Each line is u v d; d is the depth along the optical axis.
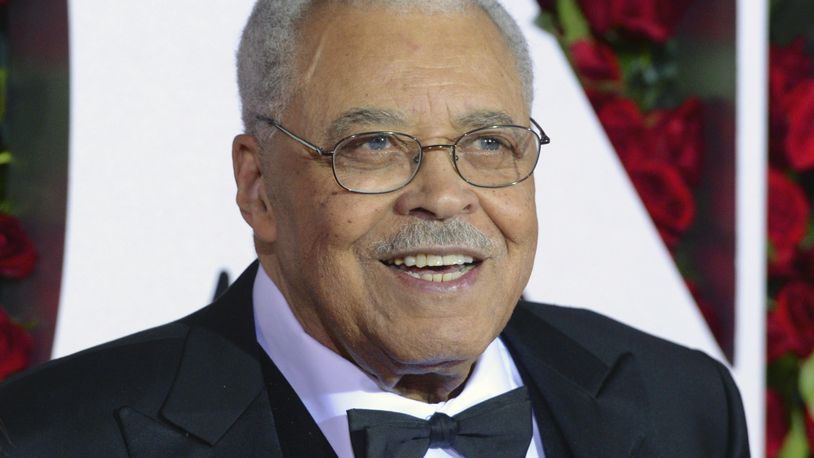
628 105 9.01
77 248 7.26
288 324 6.11
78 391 5.87
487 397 6.24
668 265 8.24
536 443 6.39
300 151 5.68
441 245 5.50
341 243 5.57
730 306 8.69
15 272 7.70
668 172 8.87
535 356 6.74
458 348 5.58
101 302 7.30
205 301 7.47
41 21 7.63
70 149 7.25
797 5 9.51
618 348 7.16
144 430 5.69
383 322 5.59
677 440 6.72
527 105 6.12
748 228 8.63
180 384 5.91
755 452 8.55
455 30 5.70
